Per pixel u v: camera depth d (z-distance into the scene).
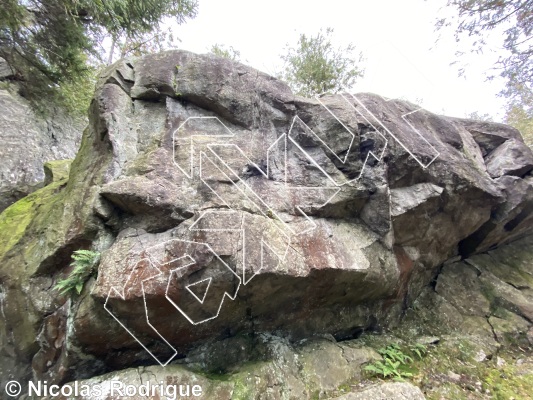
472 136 4.90
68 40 5.38
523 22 5.09
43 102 6.49
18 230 3.49
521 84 6.77
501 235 4.82
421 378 3.05
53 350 2.63
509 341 3.91
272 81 3.58
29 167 5.69
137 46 8.88
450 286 4.57
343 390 2.74
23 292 2.81
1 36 5.16
